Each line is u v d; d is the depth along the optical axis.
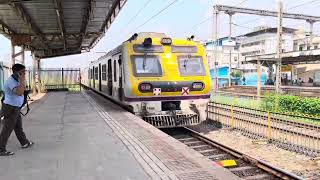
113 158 6.45
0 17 18.14
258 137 12.52
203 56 13.15
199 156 6.60
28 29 22.75
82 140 8.12
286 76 59.69
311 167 8.94
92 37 27.64
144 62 12.30
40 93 31.33
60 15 17.83
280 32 25.53
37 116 12.84
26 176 5.39
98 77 22.45
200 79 12.67
